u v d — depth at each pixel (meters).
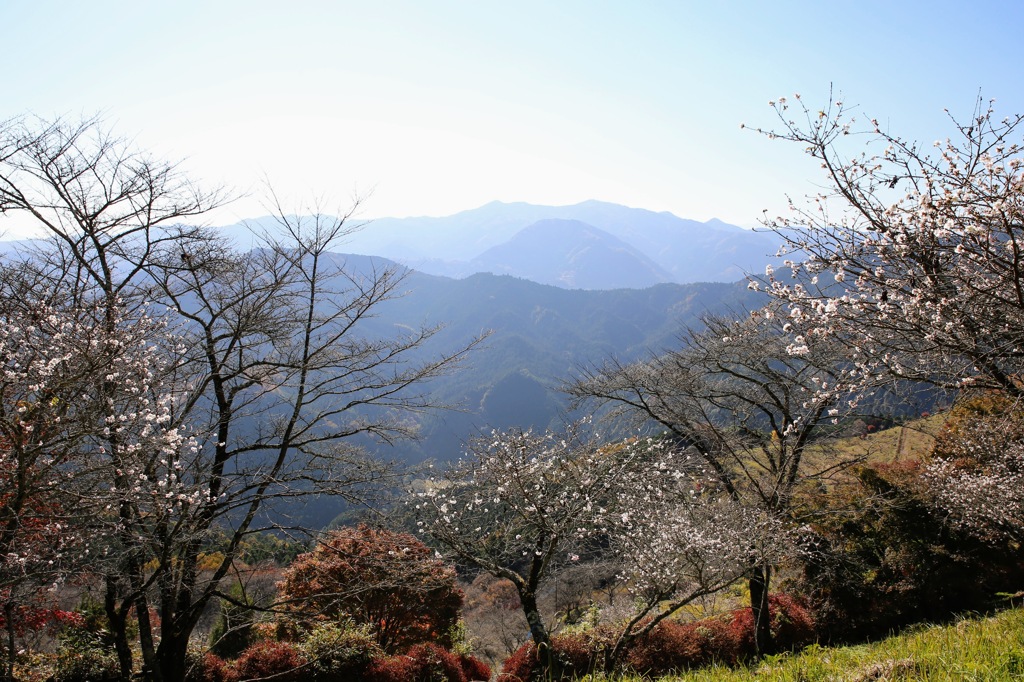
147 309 8.91
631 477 10.66
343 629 12.55
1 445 6.46
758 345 11.28
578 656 11.30
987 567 13.48
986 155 4.44
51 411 6.15
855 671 4.79
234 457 9.90
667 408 13.10
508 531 9.86
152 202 8.83
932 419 12.19
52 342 6.68
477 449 10.10
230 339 9.66
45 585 7.18
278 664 11.77
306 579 15.00
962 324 4.53
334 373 10.55
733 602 16.16
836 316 5.01
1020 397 4.45
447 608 17.03
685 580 10.16
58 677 10.34
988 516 13.07
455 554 9.51
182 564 8.48
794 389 11.79
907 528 14.03
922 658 4.59
